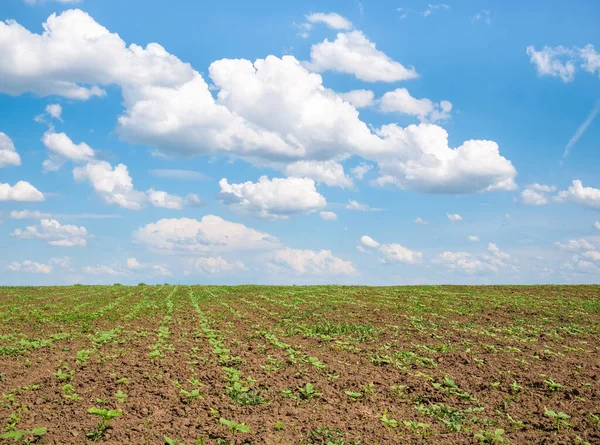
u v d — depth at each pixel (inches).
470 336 725.9
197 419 374.0
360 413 398.3
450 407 422.9
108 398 421.4
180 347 645.3
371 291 1449.3
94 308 1120.8
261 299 1312.7
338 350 633.0
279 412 397.7
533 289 1387.8
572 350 635.5
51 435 339.9
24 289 1726.1
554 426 377.7
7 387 450.0
